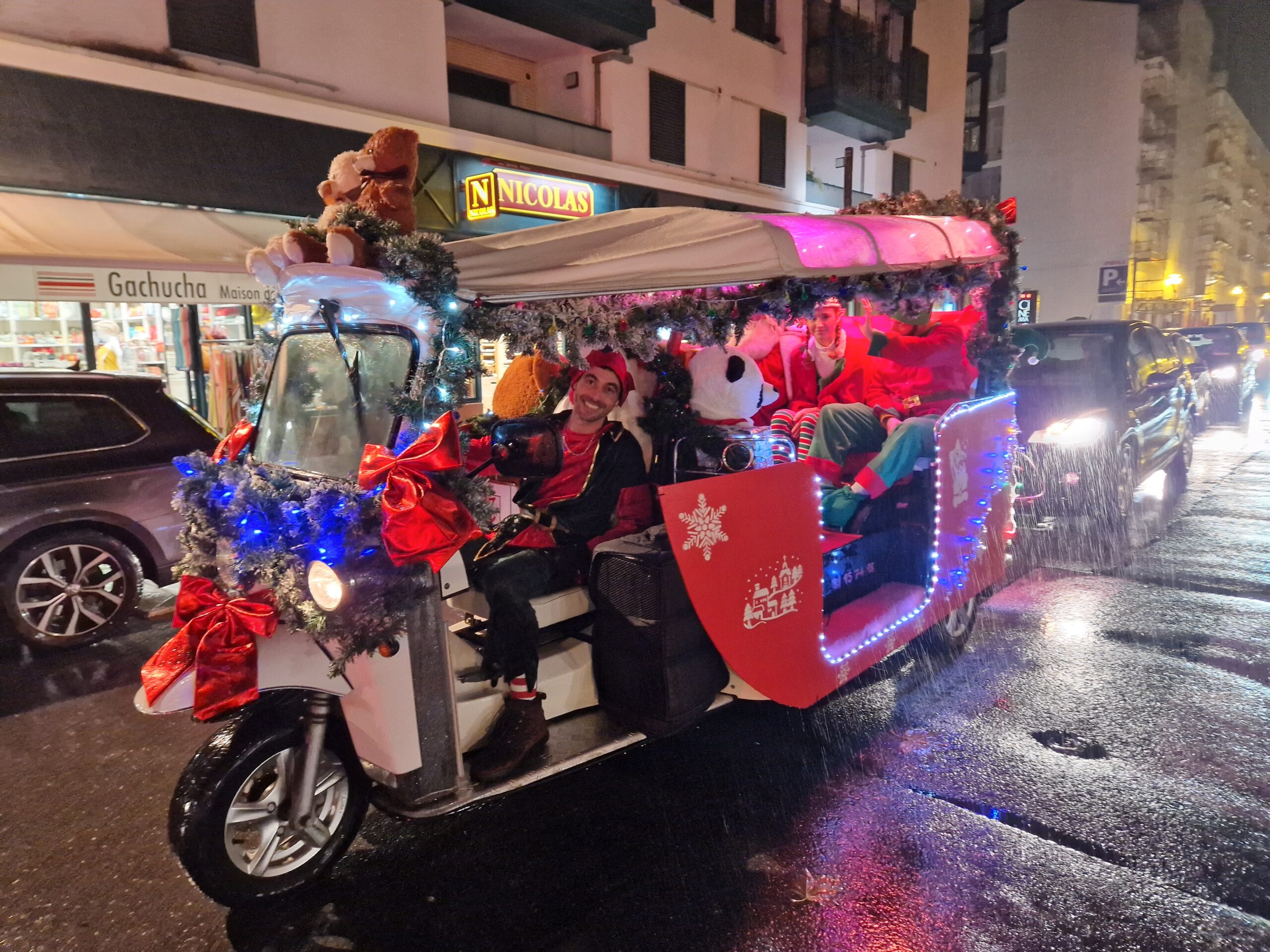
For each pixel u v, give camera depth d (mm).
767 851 2977
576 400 3430
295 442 2809
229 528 2490
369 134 10992
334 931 2607
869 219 3537
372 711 2543
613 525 3436
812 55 19422
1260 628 5289
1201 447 13156
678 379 3828
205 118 9406
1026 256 40250
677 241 2709
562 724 3137
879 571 4316
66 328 9039
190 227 9102
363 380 2596
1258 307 79625
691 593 2951
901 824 3133
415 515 2277
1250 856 2893
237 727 2623
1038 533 7777
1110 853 2922
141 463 5434
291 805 2678
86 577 5215
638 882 2814
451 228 12242
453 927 2607
